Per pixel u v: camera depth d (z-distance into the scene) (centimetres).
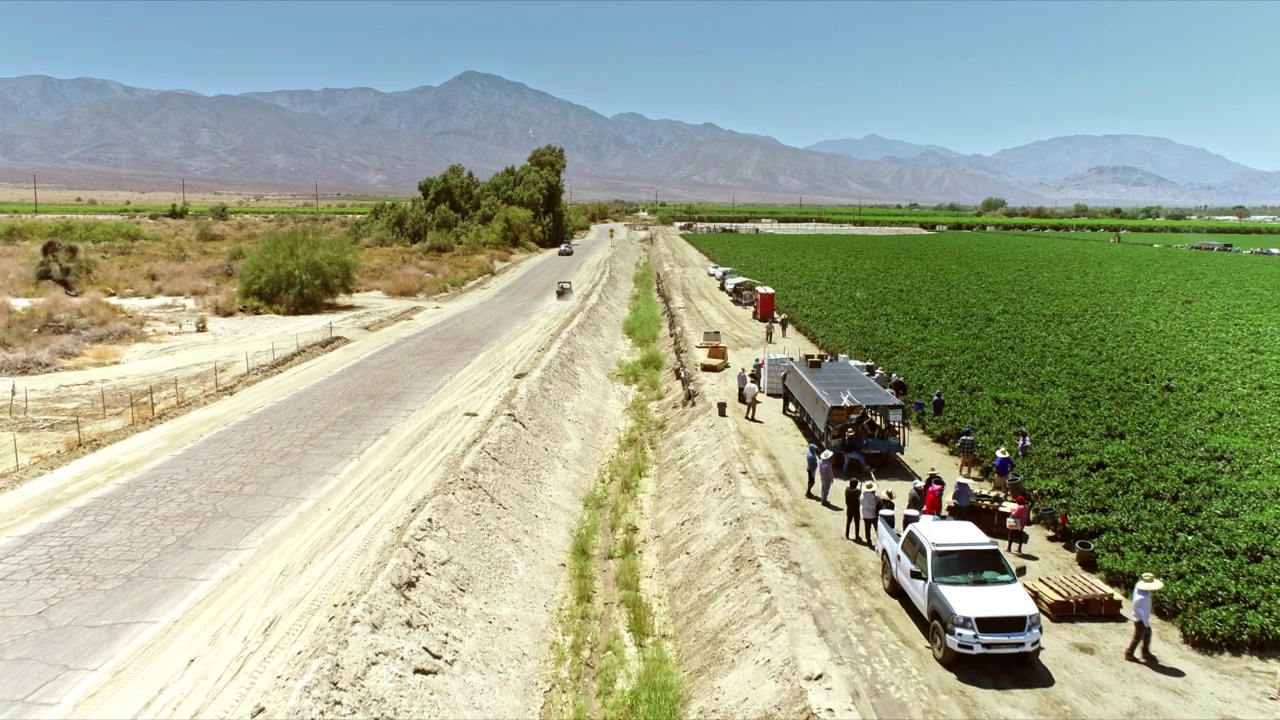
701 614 2275
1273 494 2859
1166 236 18438
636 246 15238
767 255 12531
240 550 2433
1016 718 1675
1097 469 3125
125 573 2280
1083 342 5806
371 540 2488
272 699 1659
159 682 1780
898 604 2156
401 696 1745
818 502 2864
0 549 2414
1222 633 1953
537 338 5884
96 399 4034
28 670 1819
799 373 3684
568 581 2598
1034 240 16688
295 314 6675
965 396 4138
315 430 3650
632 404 4719
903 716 1678
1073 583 2208
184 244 11194
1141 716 1686
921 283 9112
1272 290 9031
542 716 1950
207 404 4031
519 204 14738
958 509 2623
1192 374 4853
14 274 7300
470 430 3641
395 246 12769
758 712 1759
